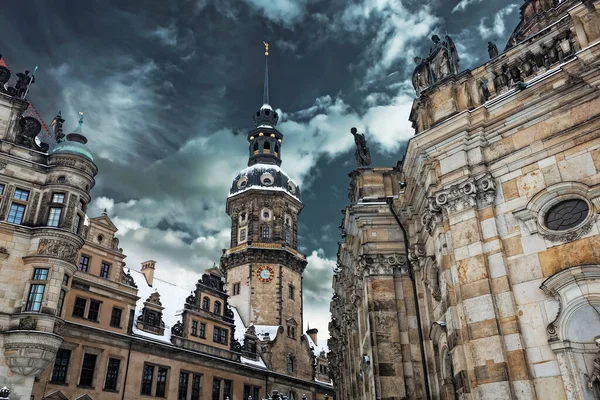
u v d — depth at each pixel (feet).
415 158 63.05
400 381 68.23
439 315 64.34
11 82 137.90
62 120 153.17
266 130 295.89
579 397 42.27
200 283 194.80
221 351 188.75
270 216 262.06
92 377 139.64
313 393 236.43
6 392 90.53
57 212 120.88
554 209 49.75
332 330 160.15
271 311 241.14
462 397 50.24
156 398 156.56
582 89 50.26
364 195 82.69
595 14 51.19
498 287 50.06
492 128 55.98
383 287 74.49
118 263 156.87
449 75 61.36
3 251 112.68
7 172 118.83
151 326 167.63
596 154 48.06
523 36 94.22
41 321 109.70
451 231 55.21
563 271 45.55
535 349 46.29
